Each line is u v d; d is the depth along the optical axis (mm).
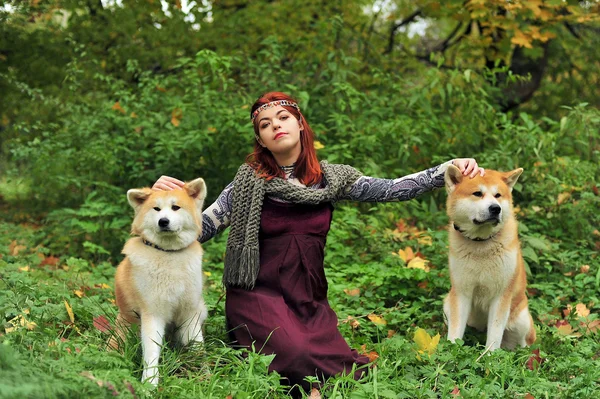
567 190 6578
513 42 8461
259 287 3812
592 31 12469
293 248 3809
